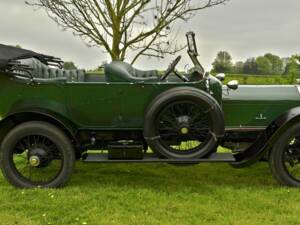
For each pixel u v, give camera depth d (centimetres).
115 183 484
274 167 463
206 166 561
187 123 446
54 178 458
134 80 454
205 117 453
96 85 453
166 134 459
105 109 457
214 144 446
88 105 456
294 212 402
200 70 467
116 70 455
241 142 507
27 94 454
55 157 463
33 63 479
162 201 427
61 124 457
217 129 442
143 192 451
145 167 554
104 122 462
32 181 461
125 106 457
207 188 467
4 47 477
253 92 496
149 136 442
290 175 466
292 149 471
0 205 414
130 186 473
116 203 422
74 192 449
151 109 437
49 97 454
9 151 450
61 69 528
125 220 383
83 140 483
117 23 622
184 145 500
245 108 489
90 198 433
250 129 491
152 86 451
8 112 459
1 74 451
